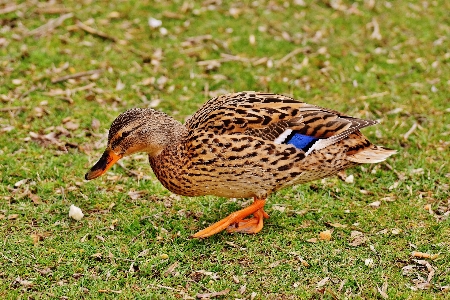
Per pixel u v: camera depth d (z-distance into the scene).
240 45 15.89
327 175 9.83
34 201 10.67
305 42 16.03
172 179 9.68
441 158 11.84
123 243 9.78
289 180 9.64
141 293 8.80
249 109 9.55
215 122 9.41
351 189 11.10
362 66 15.12
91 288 8.82
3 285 8.89
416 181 11.21
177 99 13.94
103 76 14.56
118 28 16.33
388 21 16.92
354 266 9.26
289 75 14.80
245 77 14.66
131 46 15.72
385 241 9.76
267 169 9.41
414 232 9.92
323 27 16.66
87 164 11.73
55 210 10.52
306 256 9.48
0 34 15.82
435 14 17.27
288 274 9.12
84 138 12.48
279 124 9.43
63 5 17.06
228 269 9.23
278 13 17.20
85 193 10.96
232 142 9.24
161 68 14.95
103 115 13.19
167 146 9.62
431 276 9.01
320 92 14.20
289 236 9.91
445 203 10.65
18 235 9.89
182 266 9.31
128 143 9.66
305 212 10.49
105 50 15.48
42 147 12.18
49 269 9.21
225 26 16.58
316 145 9.45
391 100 13.85
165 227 10.17
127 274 9.14
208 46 15.79
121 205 10.67
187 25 16.53
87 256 9.45
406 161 11.77
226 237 9.91
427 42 16.05
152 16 16.84
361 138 9.77
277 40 16.09
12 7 16.81
